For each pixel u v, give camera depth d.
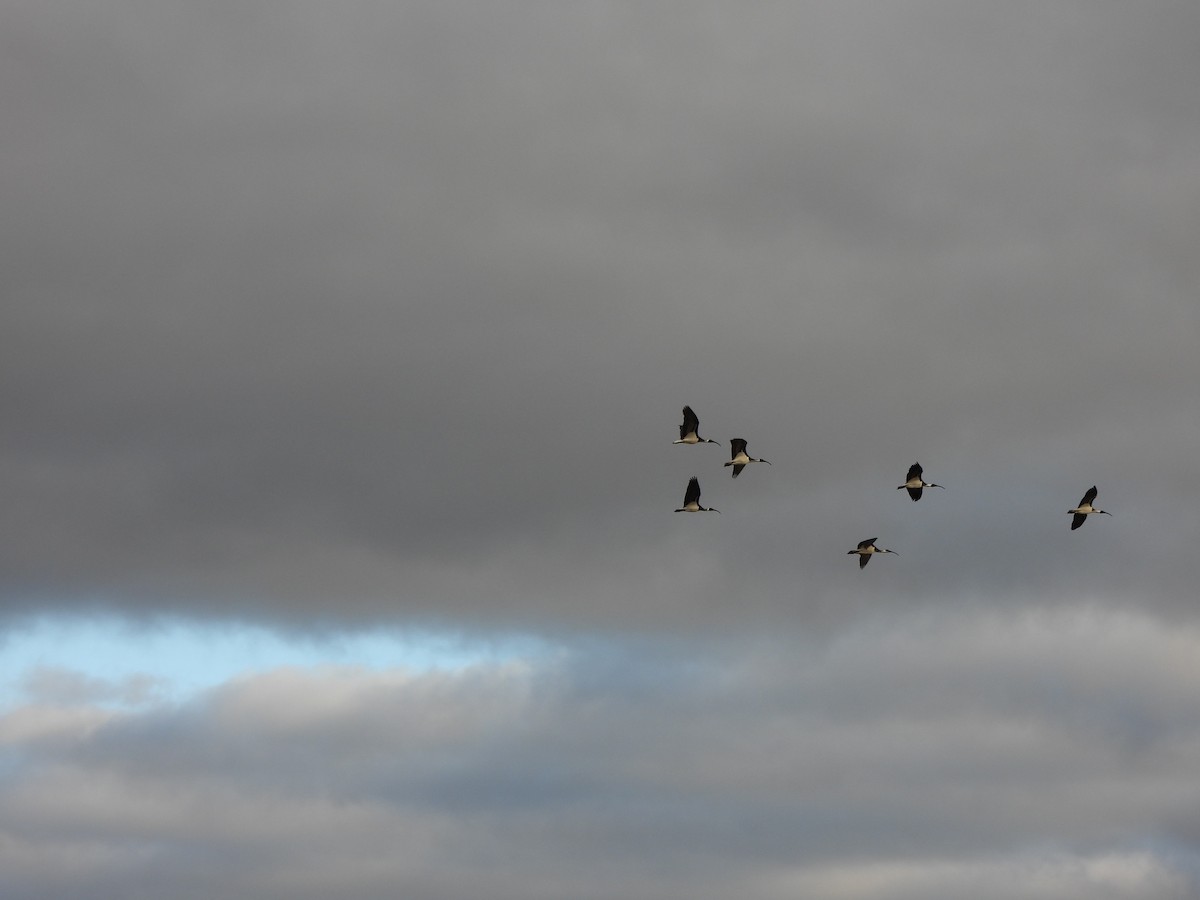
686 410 126.81
